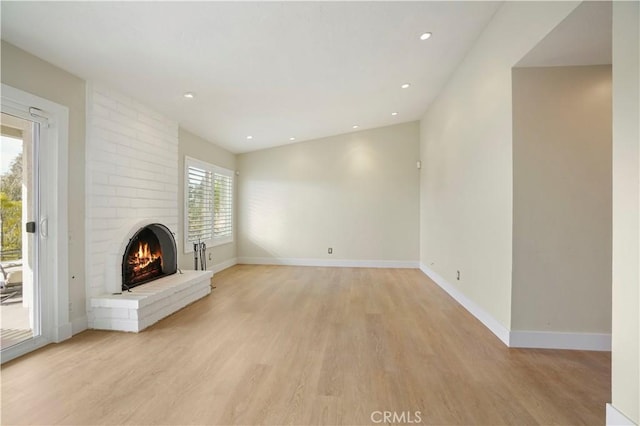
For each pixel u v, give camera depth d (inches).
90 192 106.3
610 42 77.3
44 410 61.6
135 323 103.0
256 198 242.4
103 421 58.4
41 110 91.0
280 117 171.6
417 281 183.3
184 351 88.5
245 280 185.3
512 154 91.5
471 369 78.7
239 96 135.6
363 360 83.4
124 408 62.2
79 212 103.1
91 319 106.0
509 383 72.2
